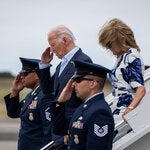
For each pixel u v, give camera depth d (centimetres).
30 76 1032
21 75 1080
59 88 943
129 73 877
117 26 878
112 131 801
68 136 901
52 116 906
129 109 849
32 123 1032
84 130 809
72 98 899
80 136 812
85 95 824
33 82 1035
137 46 887
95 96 819
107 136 793
